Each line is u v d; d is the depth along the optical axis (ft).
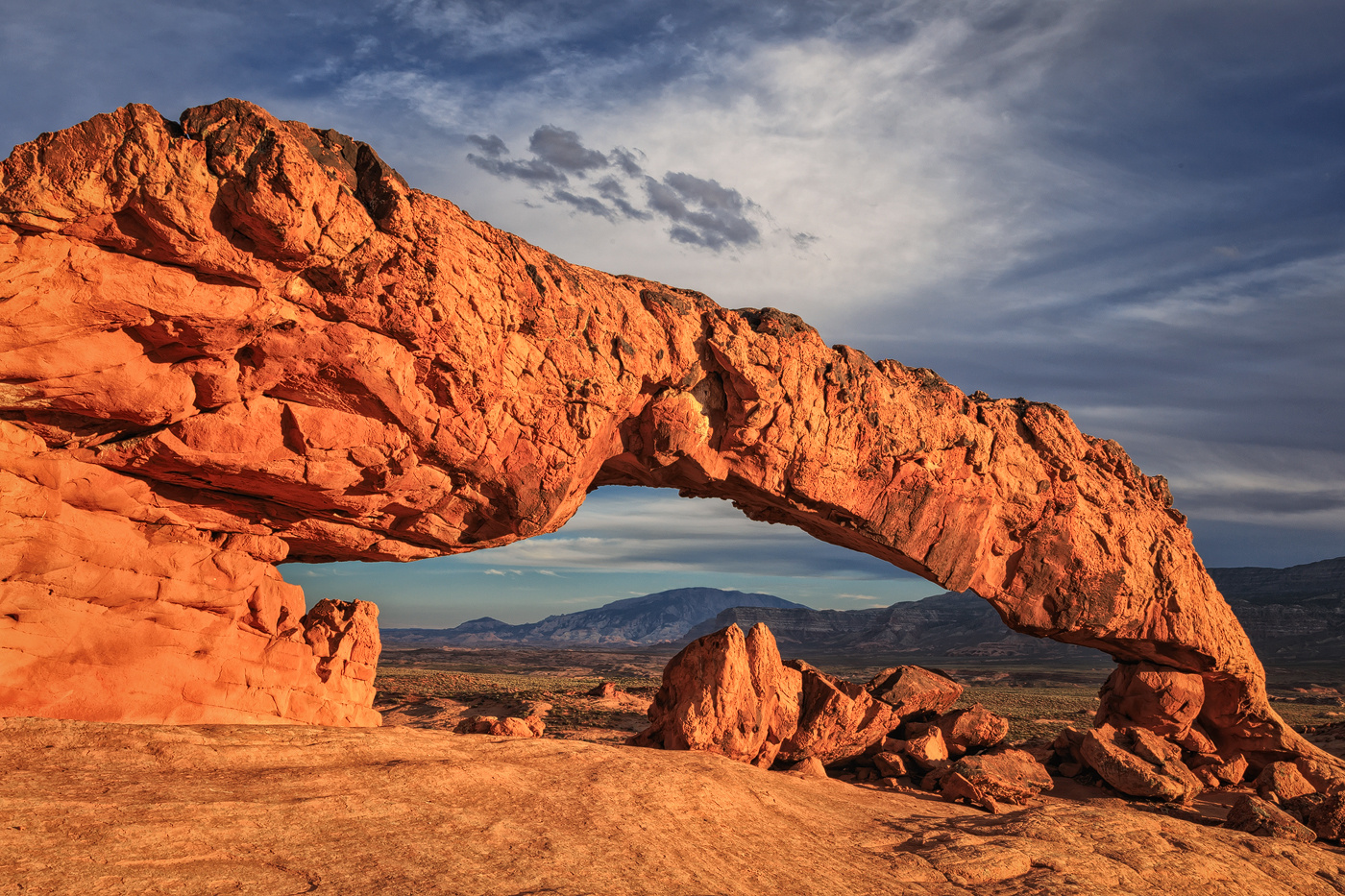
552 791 38.50
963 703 213.66
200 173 33.55
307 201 35.58
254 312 37.17
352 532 48.29
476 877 28.48
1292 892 46.29
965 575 70.59
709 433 58.65
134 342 35.68
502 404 46.96
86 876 23.22
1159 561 78.84
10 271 31.24
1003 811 56.80
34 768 28.78
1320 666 425.28
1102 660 563.89
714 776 45.01
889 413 64.80
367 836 29.94
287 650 46.78
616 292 52.65
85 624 36.78
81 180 31.45
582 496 55.52
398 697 151.74
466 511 50.06
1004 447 71.61
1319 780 78.74
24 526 34.73
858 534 67.36
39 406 34.65
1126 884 42.09
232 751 34.42
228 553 43.21
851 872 38.14
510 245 45.93
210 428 39.01
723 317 57.57
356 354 40.81
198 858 25.84
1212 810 67.97
